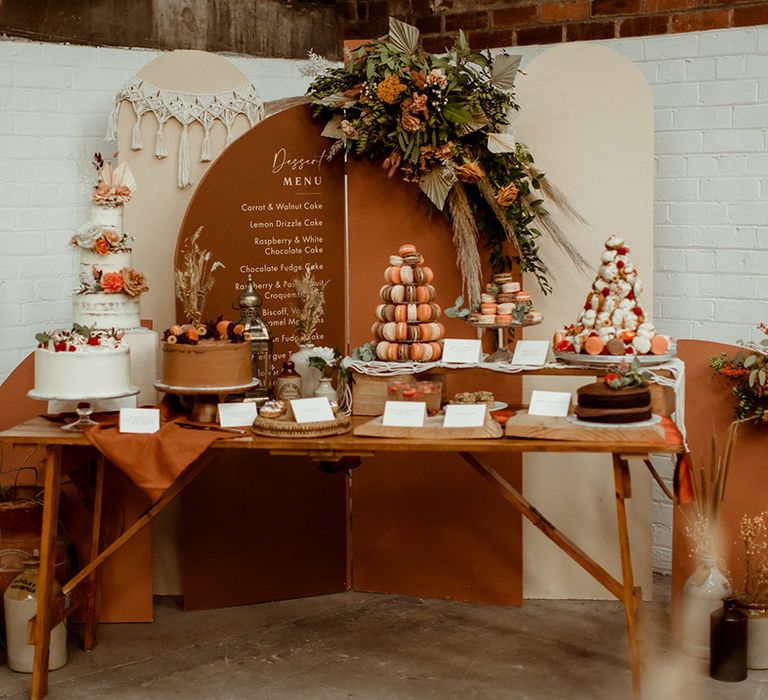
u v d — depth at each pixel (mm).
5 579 4168
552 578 4730
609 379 3527
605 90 4512
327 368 3926
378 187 4523
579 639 4266
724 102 4750
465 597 4711
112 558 4484
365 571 4848
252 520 4680
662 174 4922
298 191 4602
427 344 3855
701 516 4043
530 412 3701
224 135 4750
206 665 4059
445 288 4520
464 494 4664
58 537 4262
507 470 4602
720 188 4793
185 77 4715
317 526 4797
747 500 4156
